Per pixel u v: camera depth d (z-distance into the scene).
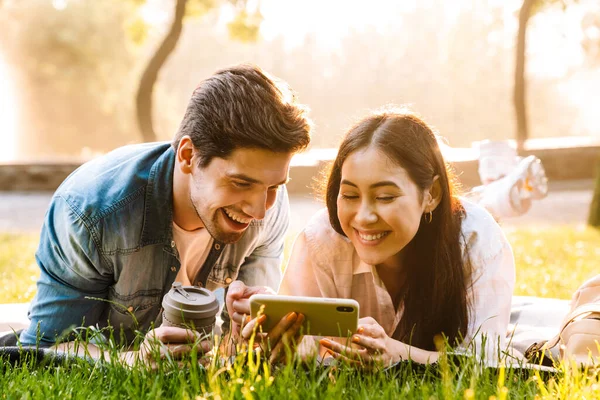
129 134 45.88
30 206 13.41
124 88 45.16
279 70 62.78
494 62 53.16
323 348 2.90
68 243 2.96
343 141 2.82
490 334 2.86
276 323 2.51
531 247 7.69
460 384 2.15
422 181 2.79
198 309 2.60
